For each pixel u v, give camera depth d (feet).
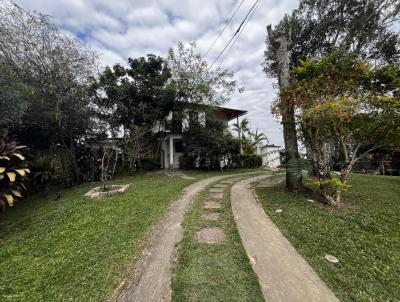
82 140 38.22
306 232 11.41
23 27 26.20
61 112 29.89
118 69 43.45
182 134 47.11
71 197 23.99
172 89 39.81
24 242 12.57
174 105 44.27
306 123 16.02
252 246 10.16
